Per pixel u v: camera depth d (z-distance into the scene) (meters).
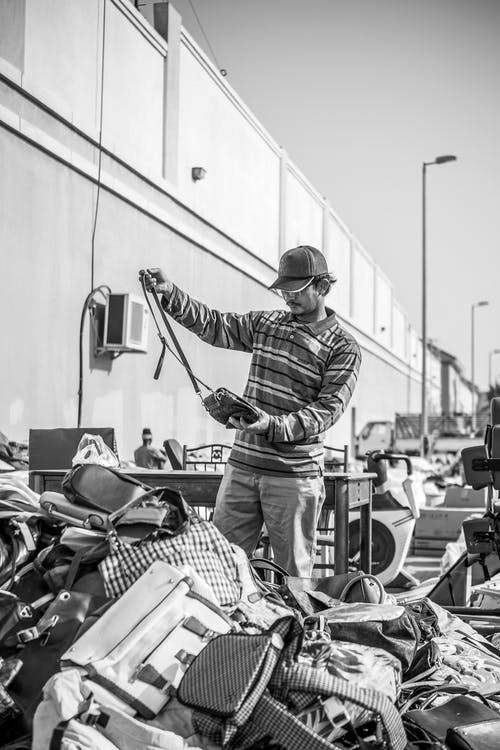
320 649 2.98
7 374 9.63
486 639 4.25
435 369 72.25
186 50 14.83
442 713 2.88
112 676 2.47
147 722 2.46
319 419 3.89
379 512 7.01
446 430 44.44
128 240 12.77
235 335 4.26
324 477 4.52
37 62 10.17
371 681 2.88
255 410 3.76
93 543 2.97
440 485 15.42
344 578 3.83
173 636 2.62
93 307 11.53
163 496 3.13
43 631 2.63
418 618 3.88
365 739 2.56
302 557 4.08
